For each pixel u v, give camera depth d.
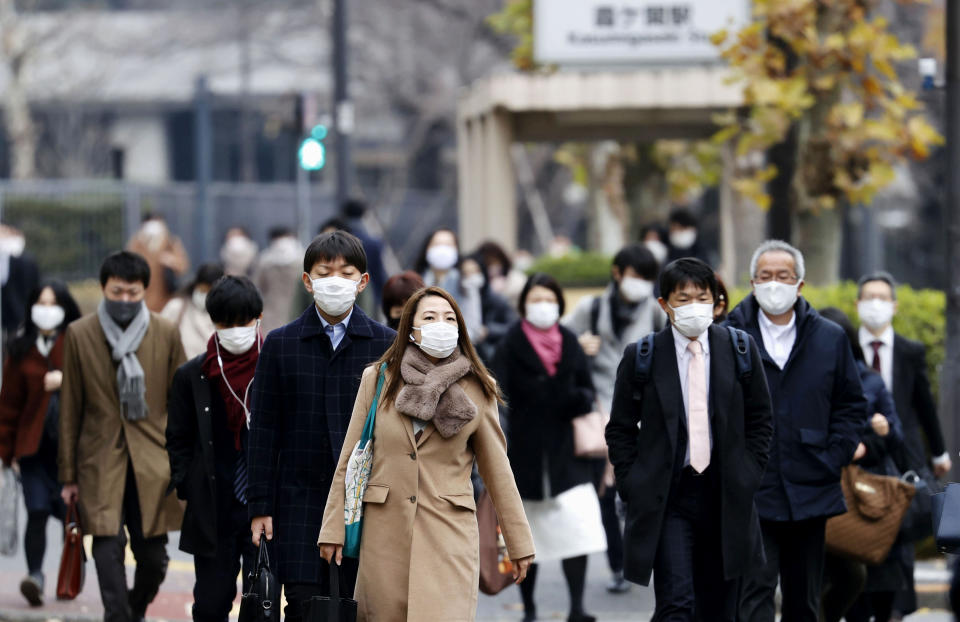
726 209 49.97
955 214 26.80
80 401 21.67
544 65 45.28
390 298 22.94
